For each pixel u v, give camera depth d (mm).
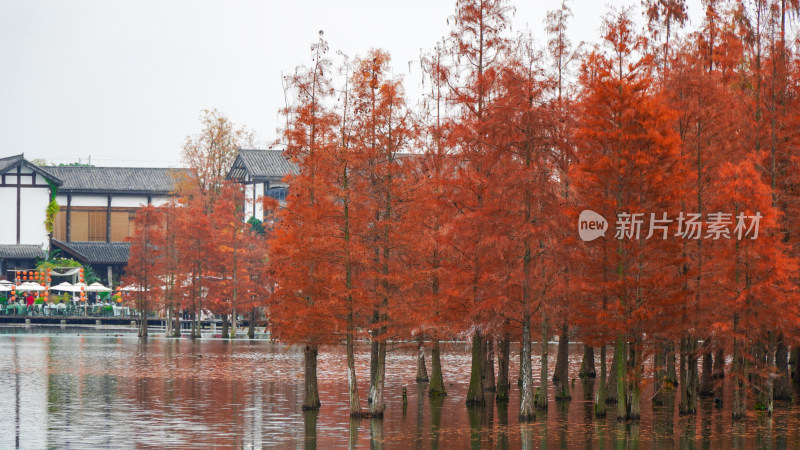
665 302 47688
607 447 43406
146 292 131750
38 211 175750
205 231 126500
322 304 49219
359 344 122375
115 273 182875
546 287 51125
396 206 50656
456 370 86438
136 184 187125
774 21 51844
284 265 52000
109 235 185625
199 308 130125
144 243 132875
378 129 50906
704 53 51562
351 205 50406
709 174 50344
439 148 55344
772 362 58812
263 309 143750
